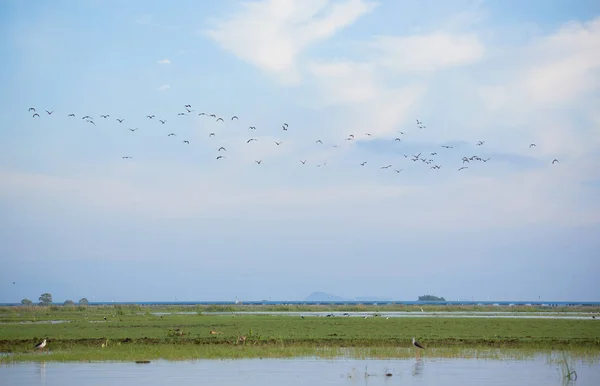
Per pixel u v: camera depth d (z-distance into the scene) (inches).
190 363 1480.1
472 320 3289.9
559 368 1425.9
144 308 5305.1
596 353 1686.8
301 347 1774.1
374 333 2278.5
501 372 1376.7
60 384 1216.2
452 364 1481.3
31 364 1453.0
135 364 1459.2
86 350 1694.1
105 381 1250.6
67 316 3809.1
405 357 1593.3
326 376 1318.9
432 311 5359.3
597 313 4813.0
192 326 2682.1
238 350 1686.8
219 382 1247.5
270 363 1486.2
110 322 3024.1
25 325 2760.8
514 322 3056.1
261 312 4936.0
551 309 5851.4
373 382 1259.2
